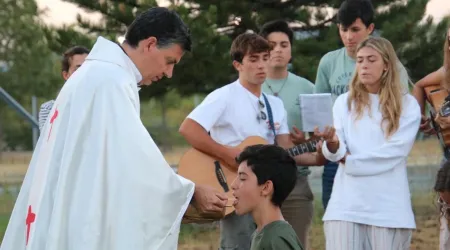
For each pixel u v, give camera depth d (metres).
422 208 11.12
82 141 4.01
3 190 15.45
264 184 4.38
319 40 12.13
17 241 4.21
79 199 3.96
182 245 9.40
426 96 5.96
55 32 11.73
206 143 5.64
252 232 5.55
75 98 4.05
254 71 5.79
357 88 5.57
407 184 5.55
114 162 3.99
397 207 5.41
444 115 5.61
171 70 4.30
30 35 28.70
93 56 4.21
